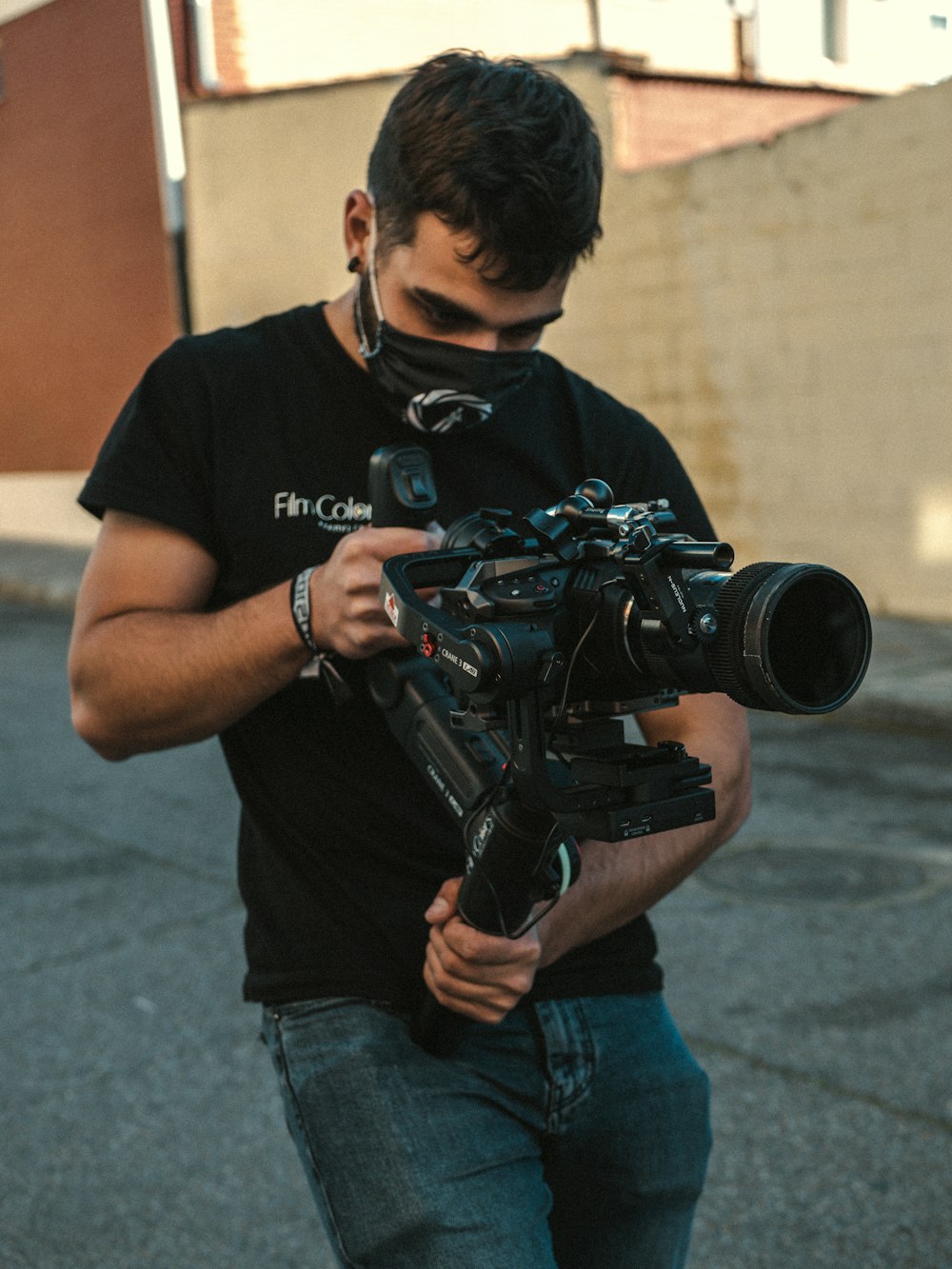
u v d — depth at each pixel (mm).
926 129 8375
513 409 1615
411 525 1396
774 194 9211
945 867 4785
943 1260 2650
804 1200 2846
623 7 15359
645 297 10070
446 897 1324
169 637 1411
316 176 12555
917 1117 3135
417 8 14969
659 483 1689
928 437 8719
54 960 4160
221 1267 2697
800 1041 3500
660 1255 1513
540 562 1104
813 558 9430
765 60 15570
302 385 1555
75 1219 2852
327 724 1513
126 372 14367
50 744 6949
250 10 13953
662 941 4195
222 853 5152
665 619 1019
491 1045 1449
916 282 8594
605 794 1101
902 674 7453
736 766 1554
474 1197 1331
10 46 14742
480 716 1156
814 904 4457
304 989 1487
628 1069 1491
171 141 13406
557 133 1320
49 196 14727
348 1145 1367
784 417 9430
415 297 1396
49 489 15141
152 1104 3303
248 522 1522
